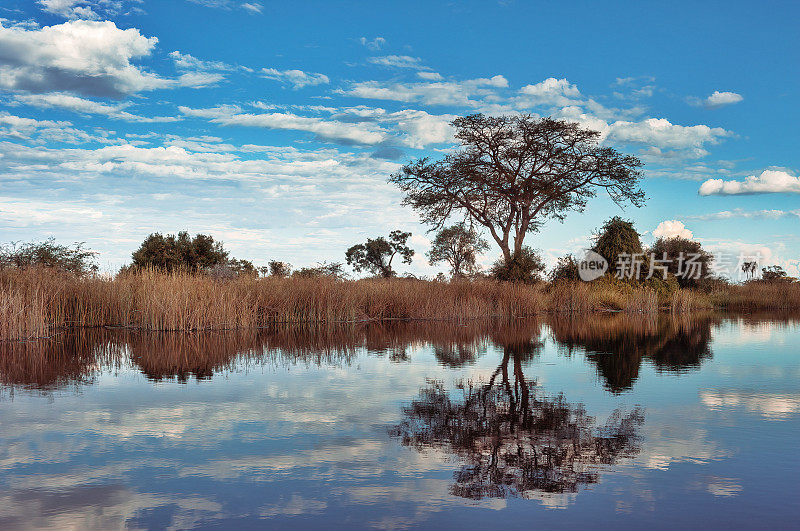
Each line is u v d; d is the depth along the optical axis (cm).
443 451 532
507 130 3778
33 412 689
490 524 373
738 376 953
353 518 383
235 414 678
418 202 3988
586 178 3875
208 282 1916
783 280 4309
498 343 1451
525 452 528
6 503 410
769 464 491
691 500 413
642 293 3041
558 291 2925
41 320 1545
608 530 365
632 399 762
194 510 397
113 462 500
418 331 1795
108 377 939
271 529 366
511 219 3969
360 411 693
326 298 2122
